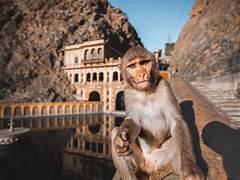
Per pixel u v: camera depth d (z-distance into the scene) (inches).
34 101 3511.3
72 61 4116.6
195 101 344.2
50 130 2399.1
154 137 139.3
